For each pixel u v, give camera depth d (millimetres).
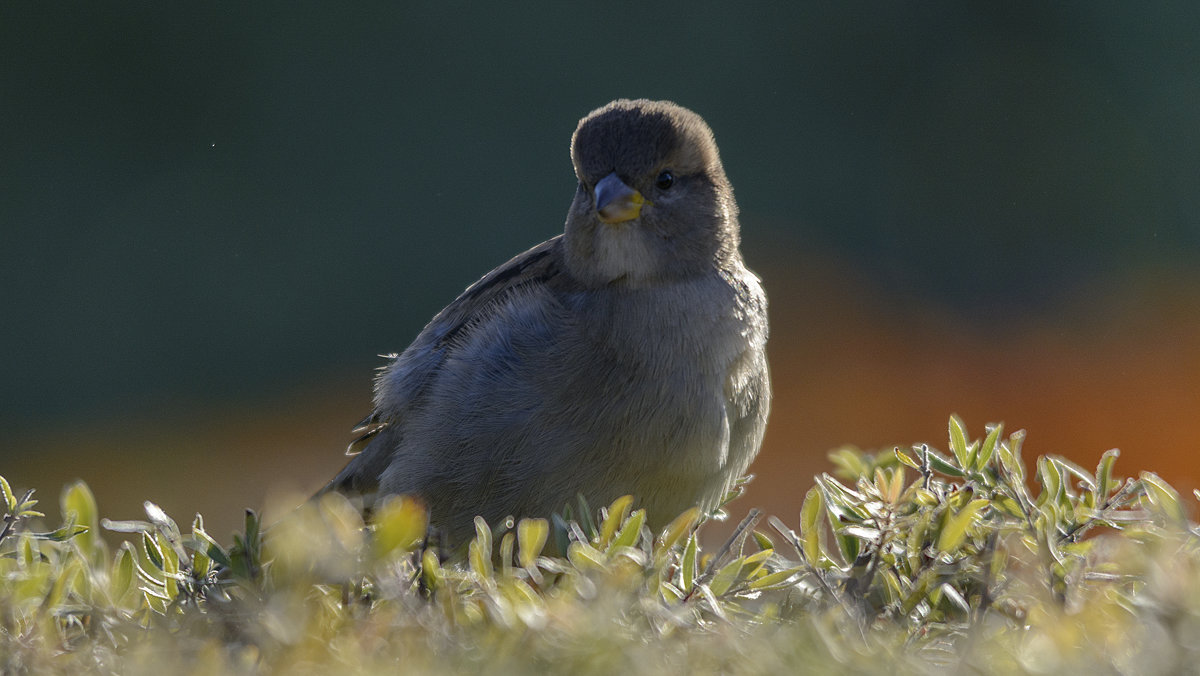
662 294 6543
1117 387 14688
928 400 14773
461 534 6590
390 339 17500
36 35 18062
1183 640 3729
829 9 18938
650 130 6688
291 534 4312
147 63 18141
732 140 18625
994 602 4453
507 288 6902
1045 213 18969
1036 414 14266
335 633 4078
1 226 17578
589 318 6508
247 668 3896
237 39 18203
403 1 18219
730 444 6664
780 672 3773
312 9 18234
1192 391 14461
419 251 17797
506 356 6508
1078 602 4297
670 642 4012
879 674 3752
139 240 17703
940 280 18562
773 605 4477
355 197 18000
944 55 19781
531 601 4105
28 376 16750
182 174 18047
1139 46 19188
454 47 18234
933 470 4973
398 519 4309
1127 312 17672
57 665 4004
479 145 18172
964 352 16500
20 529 5605
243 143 18094
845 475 5547
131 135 18047
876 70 19125
